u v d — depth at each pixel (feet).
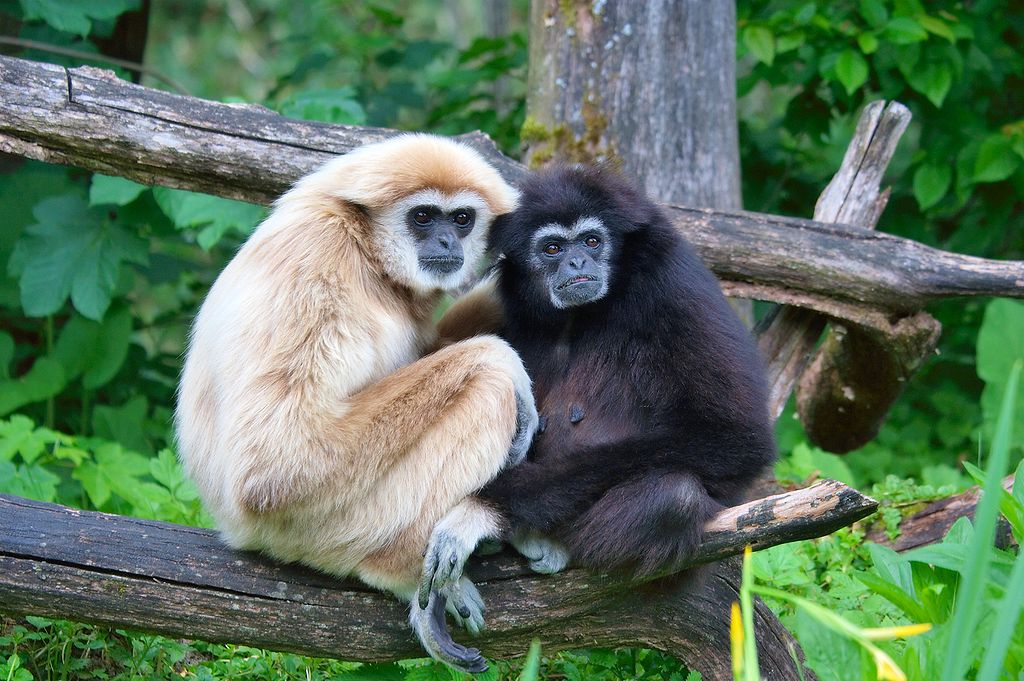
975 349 66.28
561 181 33.45
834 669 24.61
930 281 39.52
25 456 40.55
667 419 30.17
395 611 29.25
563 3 46.85
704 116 47.47
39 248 46.98
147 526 29.58
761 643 32.94
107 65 53.21
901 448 61.57
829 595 37.60
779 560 35.99
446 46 67.41
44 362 49.85
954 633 19.56
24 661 33.40
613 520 27.89
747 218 40.32
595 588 29.35
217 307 29.40
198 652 36.01
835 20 53.72
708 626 32.22
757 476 29.91
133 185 43.27
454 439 28.32
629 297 31.73
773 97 88.69
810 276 39.99
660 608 31.78
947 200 62.64
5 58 36.40
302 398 27.53
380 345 29.60
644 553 27.94
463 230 32.71
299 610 28.94
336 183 30.55
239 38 115.24
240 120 38.27
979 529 19.56
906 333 41.01
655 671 34.81
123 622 28.76
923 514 41.60
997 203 58.44
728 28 48.21
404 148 32.22
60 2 45.21
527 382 30.12
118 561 28.58
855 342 42.80
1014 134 53.47
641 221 31.55
